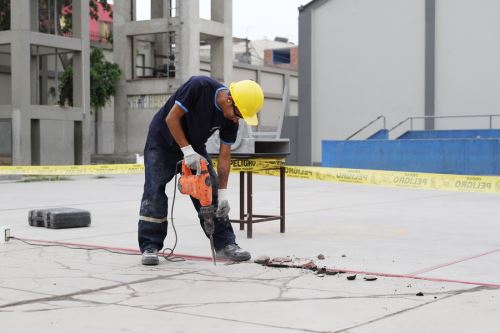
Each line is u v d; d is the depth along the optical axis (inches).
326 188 704.4
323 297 206.4
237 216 440.5
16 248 307.6
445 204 527.5
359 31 1174.3
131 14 1304.1
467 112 1079.6
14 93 997.8
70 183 820.6
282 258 269.3
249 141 327.0
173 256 281.9
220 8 1307.8
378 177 378.9
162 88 1251.8
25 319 183.2
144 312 189.9
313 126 1222.3
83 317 185.0
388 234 352.5
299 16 1227.9
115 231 368.5
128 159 1272.1
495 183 355.9
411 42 1127.6
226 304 198.4
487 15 1059.9
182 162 257.1
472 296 206.1
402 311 188.2
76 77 1090.1
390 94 1147.9
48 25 1096.2
